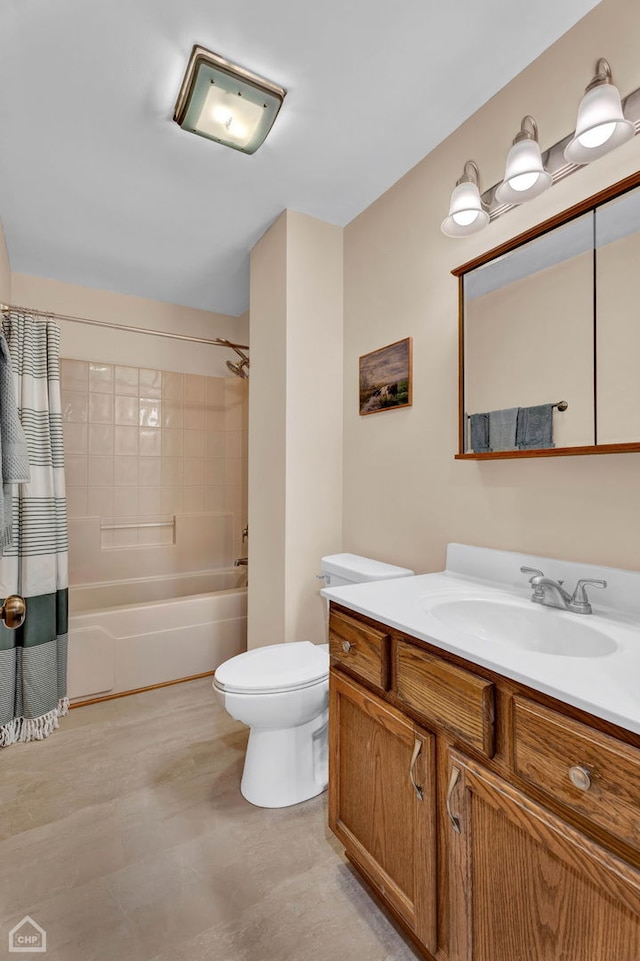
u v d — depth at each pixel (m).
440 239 1.68
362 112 1.53
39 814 1.55
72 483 2.97
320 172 1.83
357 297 2.12
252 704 1.51
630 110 1.12
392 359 1.89
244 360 3.15
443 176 1.67
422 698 1.01
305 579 2.11
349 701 1.27
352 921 1.17
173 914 1.19
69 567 2.94
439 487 1.68
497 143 1.46
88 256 2.55
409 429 1.82
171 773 1.78
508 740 0.83
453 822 0.92
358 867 1.25
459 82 1.42
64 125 1.58
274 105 1.46
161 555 3.24
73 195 1.99
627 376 1.11
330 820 1.34
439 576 1.55
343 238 2.23
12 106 1.49
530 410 1.32
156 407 3.26
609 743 0.67
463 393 1.51
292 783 1.62
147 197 2.00
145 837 1.45
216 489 3.50
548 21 1.23
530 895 0.79
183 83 1.40
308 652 1.78
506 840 0.83
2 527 1.50
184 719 2.19
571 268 1.22
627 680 0.76
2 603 1.15
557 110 1.28
